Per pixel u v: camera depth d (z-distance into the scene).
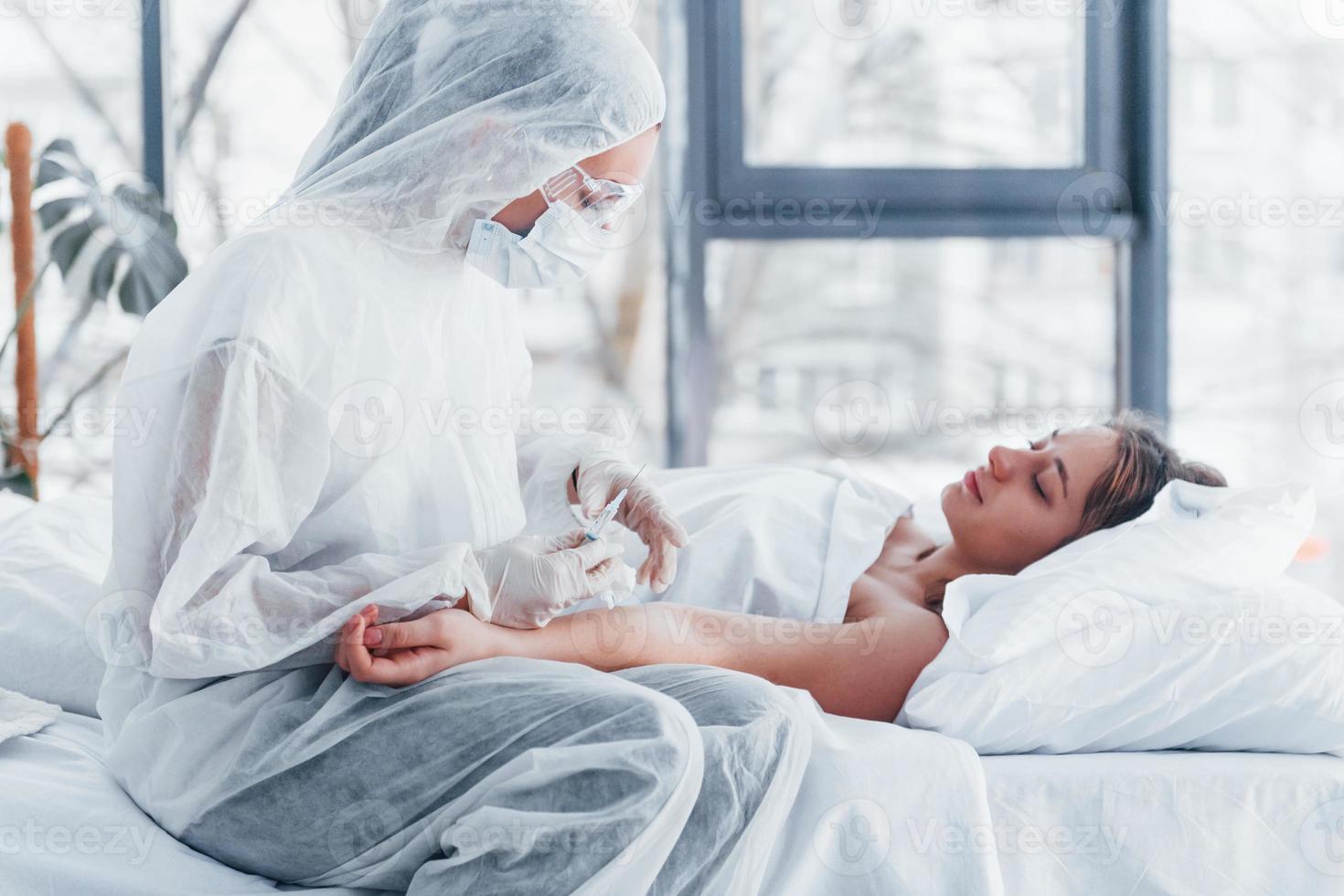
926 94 2.94
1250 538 1.34
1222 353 2.67
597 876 0.88
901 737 1.08
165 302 1.04
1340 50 2.51
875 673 1.25
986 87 2.93
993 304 3.05
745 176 2.81
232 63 2.82
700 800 0.92
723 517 1.39
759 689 1.01
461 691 0.97
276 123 2.85
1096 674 1.17
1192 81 2.65
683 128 2.76
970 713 1.15
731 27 2.78
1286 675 1.17
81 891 0.89
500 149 1.05
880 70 2.93
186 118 2.81
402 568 1.01
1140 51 2.71
